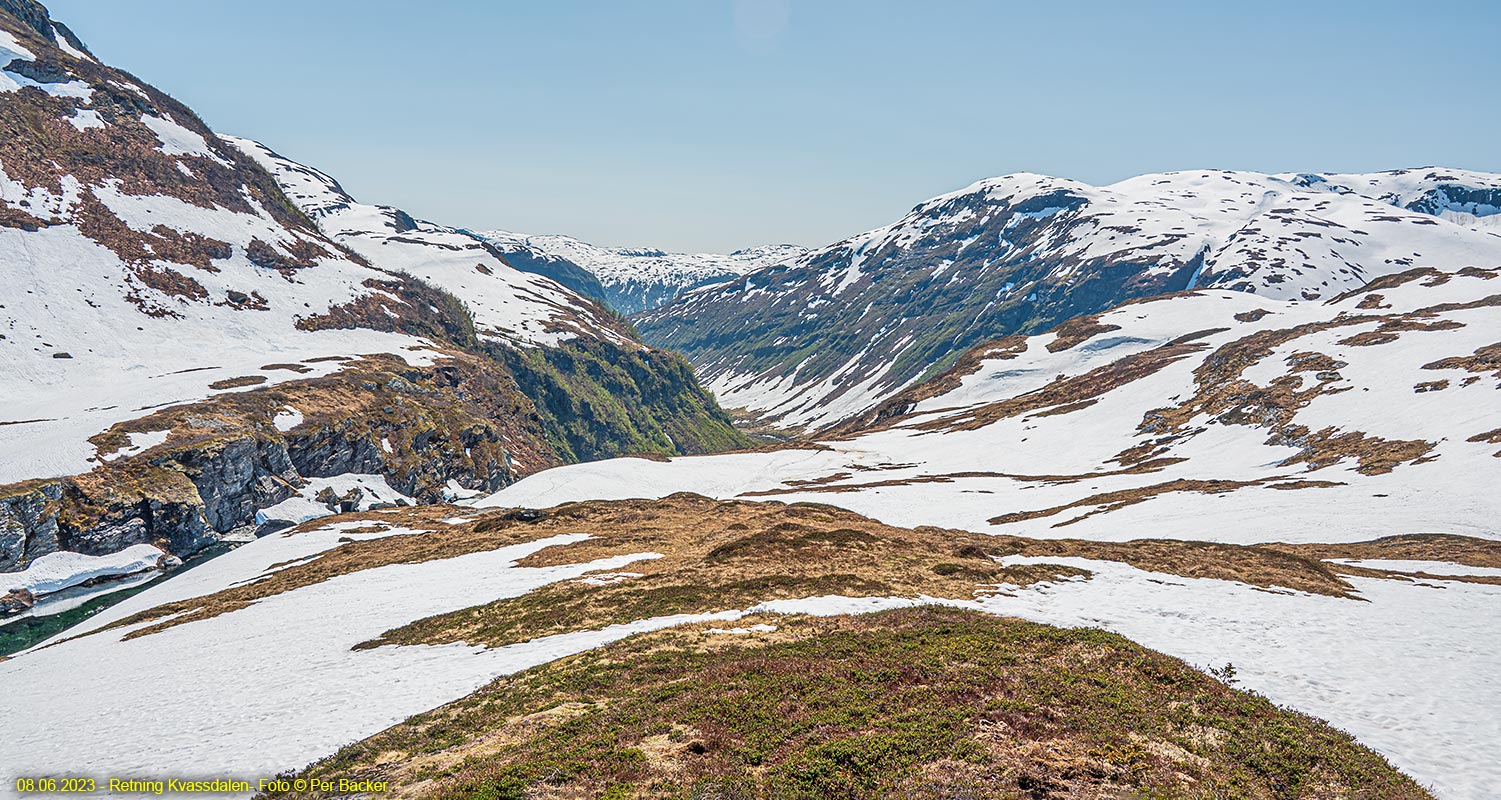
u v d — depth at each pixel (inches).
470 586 2101.4
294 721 1155.3
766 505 3420.3
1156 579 1729.8
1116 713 928.3
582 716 981.8
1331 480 3088.1
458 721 1037.8
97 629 2490.2
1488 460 2763.3
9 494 3585.1
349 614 1934.1
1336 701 1037.2
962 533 2763.3
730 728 902.4
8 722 1421.0
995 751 814.5
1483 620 1440.7
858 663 1109.7
